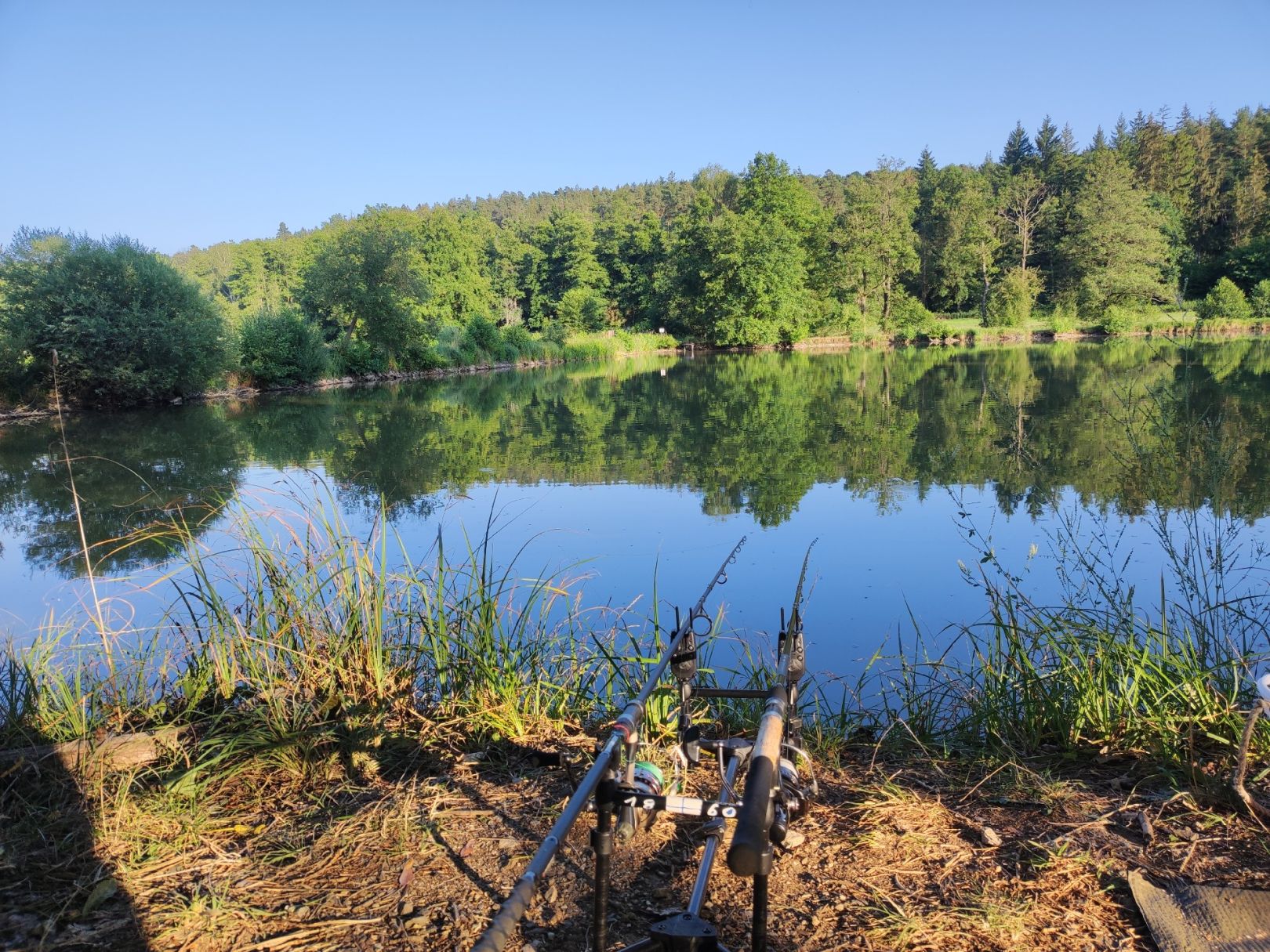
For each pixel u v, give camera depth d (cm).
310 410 2719
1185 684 371
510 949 238
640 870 277
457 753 371
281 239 9700
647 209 12062
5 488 1464
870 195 6222
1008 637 437
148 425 2350
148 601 668
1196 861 271
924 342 6094
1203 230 5403
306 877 276
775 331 5919
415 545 929
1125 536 810
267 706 397
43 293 2609
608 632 526
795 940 240
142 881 273
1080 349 4366
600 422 2245
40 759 347
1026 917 247
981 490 1142
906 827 299
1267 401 1498
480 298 7231
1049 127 9750
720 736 400
